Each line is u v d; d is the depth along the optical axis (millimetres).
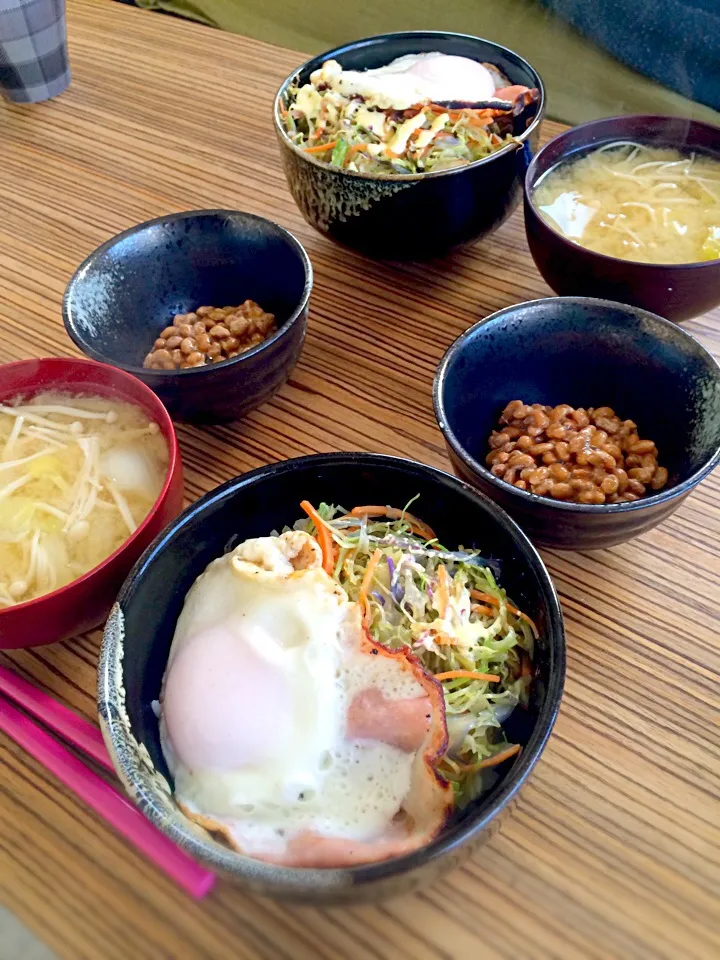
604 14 509
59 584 336
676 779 310
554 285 438
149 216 558
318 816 273
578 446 373
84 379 385
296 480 334
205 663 291
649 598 359
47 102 675
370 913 286
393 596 325
